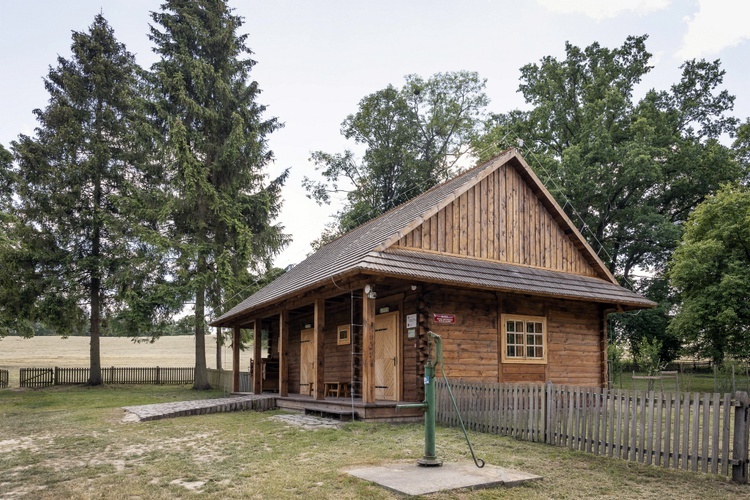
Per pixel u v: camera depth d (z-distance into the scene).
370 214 41.16
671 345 35.94
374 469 7.46
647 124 35.44
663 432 10.50
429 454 7.73
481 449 9.27
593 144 34.41
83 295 32.97
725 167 35.34
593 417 9.13
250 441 10.39
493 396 11.22
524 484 6.87
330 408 13.51
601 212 36.84
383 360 15.64
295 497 6.27
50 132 32.69
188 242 31.78
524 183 17.16
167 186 31.73
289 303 17.30
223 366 55.69
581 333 17.20
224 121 32.34
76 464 8.65
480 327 14.95
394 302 15.41
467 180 15.88
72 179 32.06
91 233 33.03
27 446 10.75
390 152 41.62
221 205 31.25
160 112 30.52
